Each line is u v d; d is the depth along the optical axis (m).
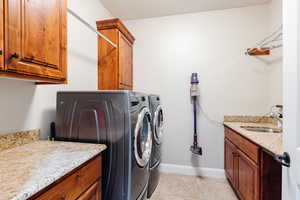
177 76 2.66
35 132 1.32
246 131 1.70
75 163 0.84
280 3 2.00
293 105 0.72
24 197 0.57
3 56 0.75
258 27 2.37
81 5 1.94
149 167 1.88
